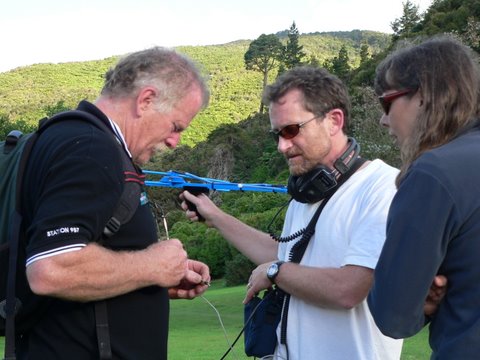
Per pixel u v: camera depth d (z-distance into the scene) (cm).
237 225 347
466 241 198
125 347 239
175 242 253
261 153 5309
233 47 17912
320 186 283
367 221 268
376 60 4456
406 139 221
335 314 273
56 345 230
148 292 249
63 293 212
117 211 229
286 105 286
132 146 251
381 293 207
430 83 213
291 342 283
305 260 292
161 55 253
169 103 249
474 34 3186
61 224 208
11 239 222
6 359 218
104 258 220
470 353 195
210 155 5031
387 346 275
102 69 14650
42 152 224
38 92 12394
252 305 306
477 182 198
